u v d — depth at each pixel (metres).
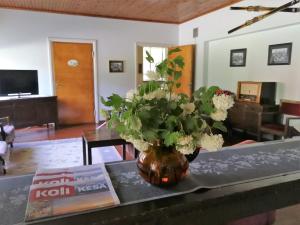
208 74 5.81
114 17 5.77
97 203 0.91
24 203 0.93
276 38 4.19
